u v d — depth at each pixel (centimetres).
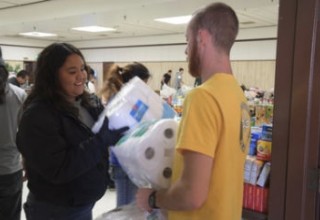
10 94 206
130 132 121
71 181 144
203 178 91
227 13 99
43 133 133
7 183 208
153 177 109
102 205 360
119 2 623
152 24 975
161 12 645
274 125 142
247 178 168
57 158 132
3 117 202
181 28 1068
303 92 133
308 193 136
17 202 218
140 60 1391
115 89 245
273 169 145
